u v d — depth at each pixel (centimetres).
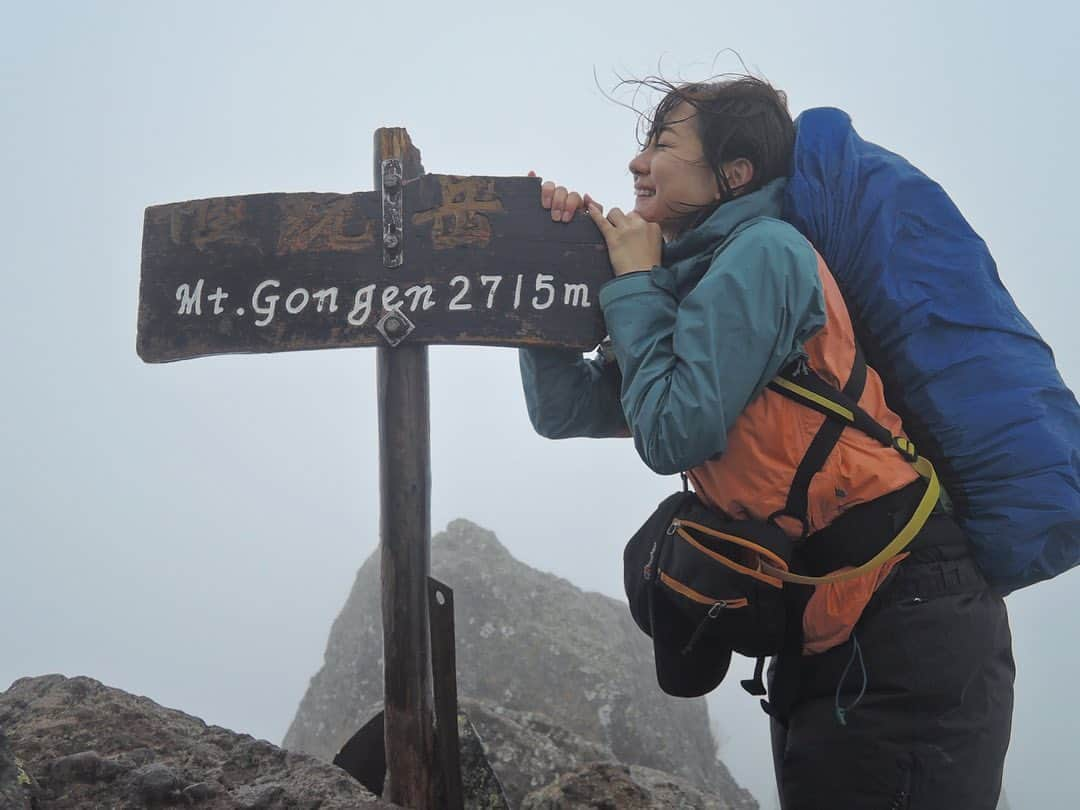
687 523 130
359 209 149
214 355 149
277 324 148
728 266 126
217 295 149
